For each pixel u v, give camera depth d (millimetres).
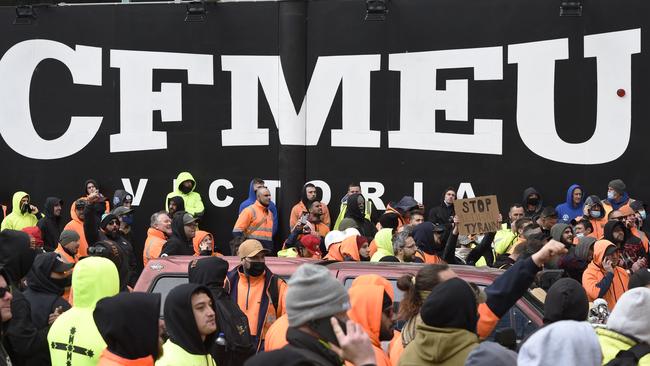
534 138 14578
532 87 14555
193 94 15383
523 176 14625
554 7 14469
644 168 14203
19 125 15750
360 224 13695
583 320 5863
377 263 9102
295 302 4398
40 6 15703
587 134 14406
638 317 5633
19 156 15758
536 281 10562
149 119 15492
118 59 15539
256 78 15219
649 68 14180
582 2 14375
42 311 7793
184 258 9461
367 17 14891
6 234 7621
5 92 15781
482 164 14727
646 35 14164
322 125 15055
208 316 5805
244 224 14367
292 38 15039
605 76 14320
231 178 15266
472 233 11586
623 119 14281
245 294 8797
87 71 15641
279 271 9180
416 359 5203
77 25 15648
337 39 15000
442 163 14820
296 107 15055
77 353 6512
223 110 15297
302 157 15070
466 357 5062
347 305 4449
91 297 6621
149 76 15477
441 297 5156
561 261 12000
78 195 15648
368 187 14969
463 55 14750
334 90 15031
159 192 15461
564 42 14445
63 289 7977
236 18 15242
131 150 15531
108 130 15578
